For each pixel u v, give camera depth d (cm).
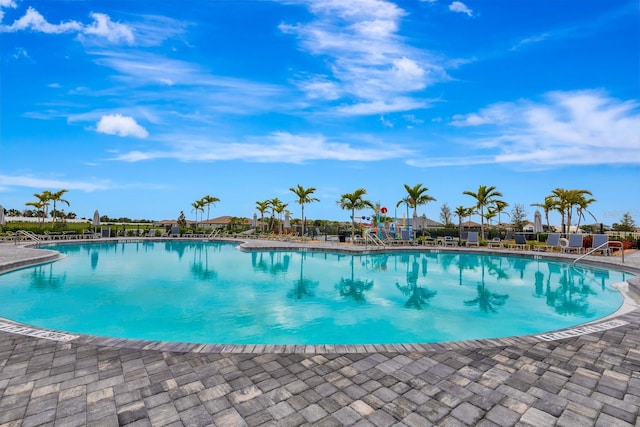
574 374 315
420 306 711
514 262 1368
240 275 1069
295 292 834
